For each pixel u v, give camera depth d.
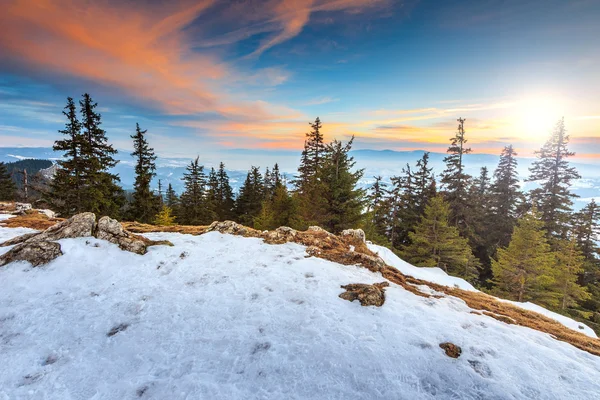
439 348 6.18
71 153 22.73
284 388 5.02
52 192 23.44
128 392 4.92
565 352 6.53
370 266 11.32
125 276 9.34
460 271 25.62
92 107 23.70
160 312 7.43
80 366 5.54
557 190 27.31
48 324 6.80
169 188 51.12
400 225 30.30
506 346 6.44
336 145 20.95
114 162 25.69
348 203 21.17
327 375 5.32
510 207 31.17
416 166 31.70
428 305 8.41
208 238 13.30
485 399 4.93
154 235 13.54
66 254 9.84
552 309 20.23
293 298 8.15
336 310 7.55
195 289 8.67
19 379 5.17
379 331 6.70
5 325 6.69
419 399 4.87
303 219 22.56
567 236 27.22
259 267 10.35
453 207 27.62
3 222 15.26
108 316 7.22
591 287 27.08
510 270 21.09
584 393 5.11
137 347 6.11
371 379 5.25
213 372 5.38
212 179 44.84
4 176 48.53
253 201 43.25
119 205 27.27
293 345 6.13
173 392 4.88
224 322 7.02
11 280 8.45
